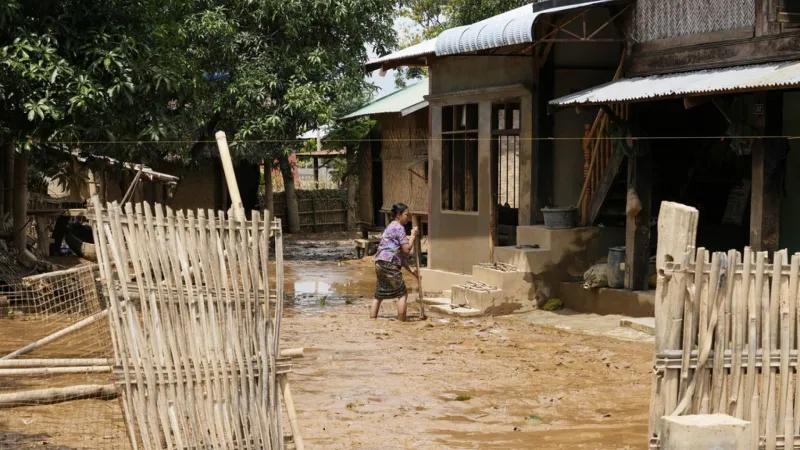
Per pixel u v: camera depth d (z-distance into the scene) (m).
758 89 8.87
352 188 30.47
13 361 6.09
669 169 13.69
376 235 28.88
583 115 14.07
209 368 5.12
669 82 11.01
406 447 6.49
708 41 11.03
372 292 16.41
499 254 14.05
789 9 9.45
